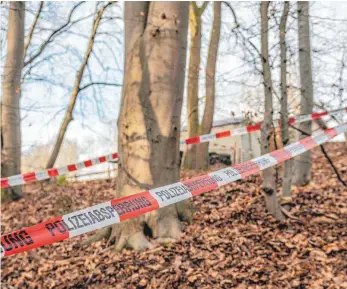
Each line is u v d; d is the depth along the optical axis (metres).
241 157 16.45
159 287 3.81
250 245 4.52
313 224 4.90
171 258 4.35
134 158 4.90
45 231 1.93
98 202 7.96
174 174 5.11
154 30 4.91
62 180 10.91
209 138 7.88
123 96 5.11
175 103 5.05
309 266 3.92
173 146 5.08
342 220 4.91
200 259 4.27
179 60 5.04
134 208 2.29
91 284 4.03
